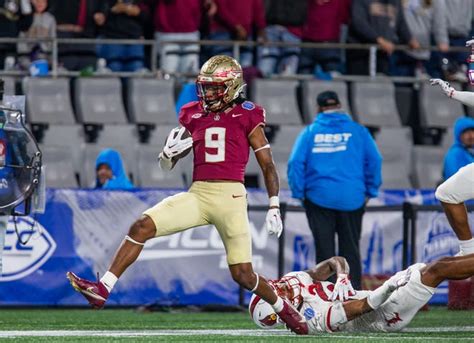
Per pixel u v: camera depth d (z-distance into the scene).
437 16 58.34
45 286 40.44
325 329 27.84
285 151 51.81
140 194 41.09
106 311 40.28
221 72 25.42
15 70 54.06
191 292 41.03
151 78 53.56
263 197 42.03
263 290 26.31
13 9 54.09
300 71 57.16
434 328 31.19
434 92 56.22
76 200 40.69
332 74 56.38
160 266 40.84
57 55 54.03
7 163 29.11
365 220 42.25
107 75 53.47
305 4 57.31
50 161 49.62
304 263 41.78
